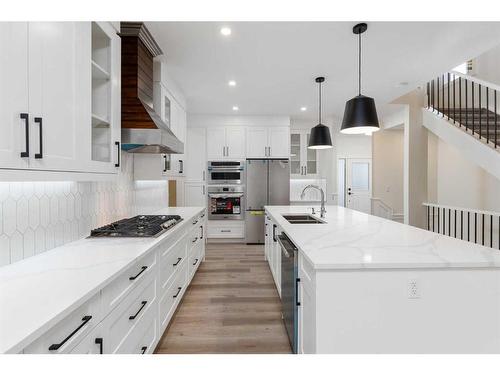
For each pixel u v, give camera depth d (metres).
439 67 3.43
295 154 6.51
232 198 5.92
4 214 1.41
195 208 4.40
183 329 2.51
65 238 1.90
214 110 5.59
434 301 1.46
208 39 2.74
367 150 7.91
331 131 6.20
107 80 1.94
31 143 1.18
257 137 5.96
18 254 1.50
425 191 5.01
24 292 1.09
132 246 1.83
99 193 2.41
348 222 2.77
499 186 5.05
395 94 4.51
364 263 1.43
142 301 1.73
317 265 1.42
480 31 2.59
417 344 1.46
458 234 5.73
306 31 2.59
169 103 3.71
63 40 1.39
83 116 1.57
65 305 0.98
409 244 1.82
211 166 5.91
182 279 2.89
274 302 3.06
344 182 7.92
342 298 1.44
